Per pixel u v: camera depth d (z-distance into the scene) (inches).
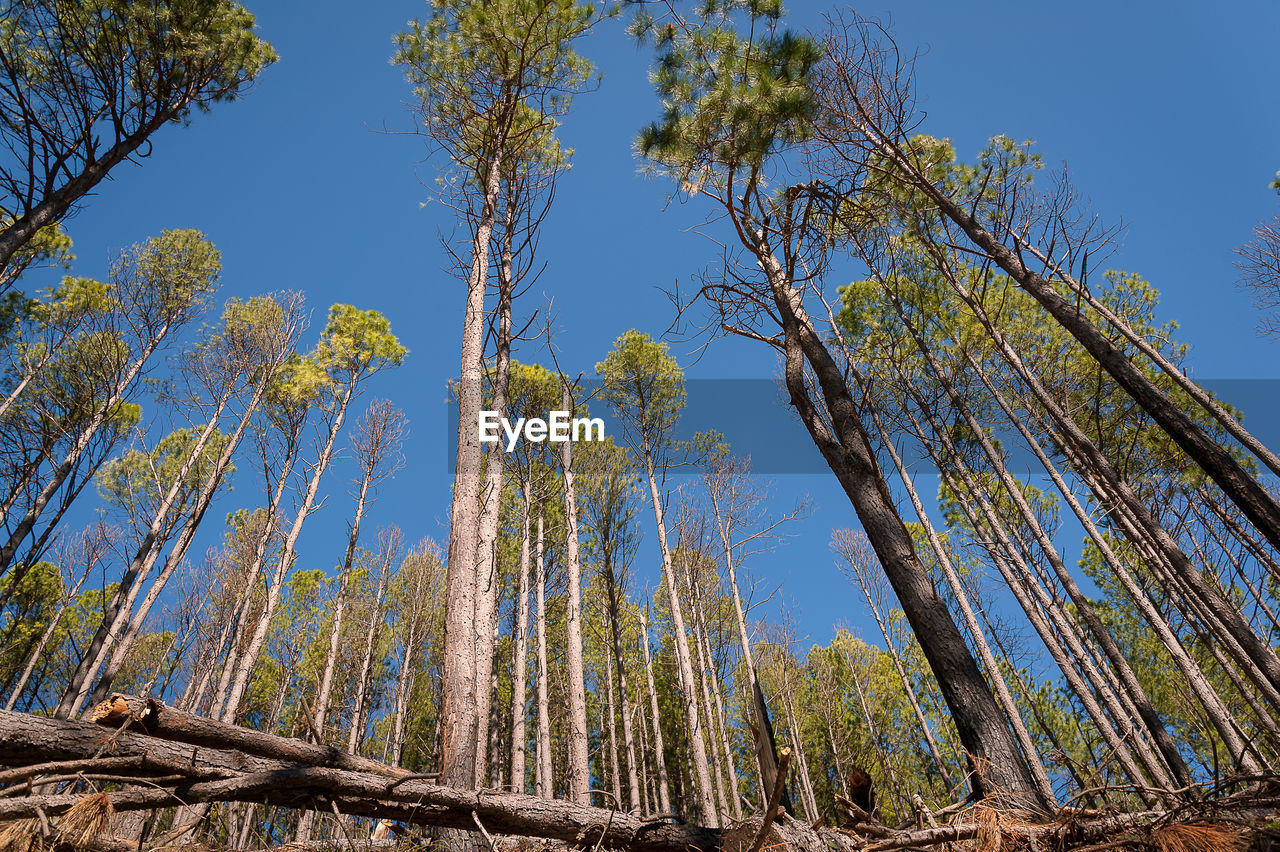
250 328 538.3
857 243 333.7
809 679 743.7
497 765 511.2
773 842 117.0
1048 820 125.1
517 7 295.4
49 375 462.0
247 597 494.9
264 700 641.6
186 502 519.5
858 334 504.4
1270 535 211.0
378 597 666.2
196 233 539.2
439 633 690.2
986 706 153.9
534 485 531.8
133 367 487.2
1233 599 371.2
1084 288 296.8
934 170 389.7
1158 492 395.2
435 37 314.7
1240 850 106.9
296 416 557.0
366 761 134.6
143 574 442.9
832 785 678.5
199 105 329.1
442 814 125.6
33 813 94.0
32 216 268.5
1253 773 116.3
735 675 683.4
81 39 286.7
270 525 507.2
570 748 377.4
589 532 586.6
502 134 308.7
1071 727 527.2
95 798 98.0
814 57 257.3
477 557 216.7
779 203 282.2
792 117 255.6
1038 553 465.7
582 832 129.0
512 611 596.7
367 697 621.9
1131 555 446.9
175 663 569.3
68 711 381.4
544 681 475.2
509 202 311.6
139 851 107.7
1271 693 279.6
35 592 550.0
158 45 303.4
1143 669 485.4
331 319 602.9
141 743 112.7
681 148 262.5
